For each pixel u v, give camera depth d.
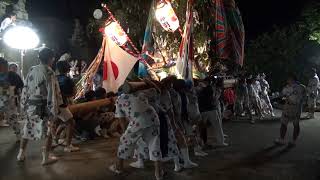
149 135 6.50
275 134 11.25
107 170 7.22
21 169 7.25
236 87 14.52
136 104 6.44
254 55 23.02
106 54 11.34
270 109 15.70
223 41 11.60
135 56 11.15
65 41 22.64
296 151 8.92
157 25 12.38
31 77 7.23
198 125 8.49
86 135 10.12
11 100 9.53
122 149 6.61
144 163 7.73
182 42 10.68
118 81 11.05
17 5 16.66
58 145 9.30
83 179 6.66
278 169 7.30
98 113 10.33
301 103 9.65
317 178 6.68
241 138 10.58
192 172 7.10
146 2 15.93
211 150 9.01
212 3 12.32
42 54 7.28
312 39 21.69
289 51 22.22
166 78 7.34
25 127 7.39
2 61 9.47
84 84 11.85
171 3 12.39
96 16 17.16
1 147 9.17
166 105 6.95
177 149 6.79
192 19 11.20
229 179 6.65
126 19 16.19
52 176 6.82
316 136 10.95
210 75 11.12
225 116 14.48
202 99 9.09
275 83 22.19
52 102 7.19
